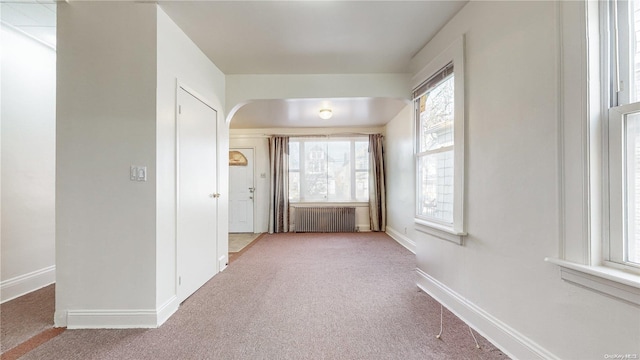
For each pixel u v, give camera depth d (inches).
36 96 105.0
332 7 82.2
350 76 132.6
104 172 78.3
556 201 52.4
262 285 108.1
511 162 63.5
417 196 111.8
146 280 78.1
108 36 79.0
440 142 98.0
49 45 107.8
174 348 66.7
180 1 78.5
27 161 101.7
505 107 65.4
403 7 82.4
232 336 71.8
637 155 44.1
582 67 48.1
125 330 75.3
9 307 89.1
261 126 231.5
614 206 46.4
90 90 78.5
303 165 239.3
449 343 68.0
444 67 91.4
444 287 89.8
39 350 66.2
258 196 238.2
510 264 63.4
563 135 51.2
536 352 56.2
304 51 110.5
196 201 104.3
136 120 78.7
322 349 65.8
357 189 238.8
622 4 46.1
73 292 77.9
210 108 117.6
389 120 213.5
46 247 107.9
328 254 156.3
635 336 40.8
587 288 46.9
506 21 65.0
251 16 86.4
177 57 91.1
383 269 127.6
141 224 78.3
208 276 114.4
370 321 79.0
